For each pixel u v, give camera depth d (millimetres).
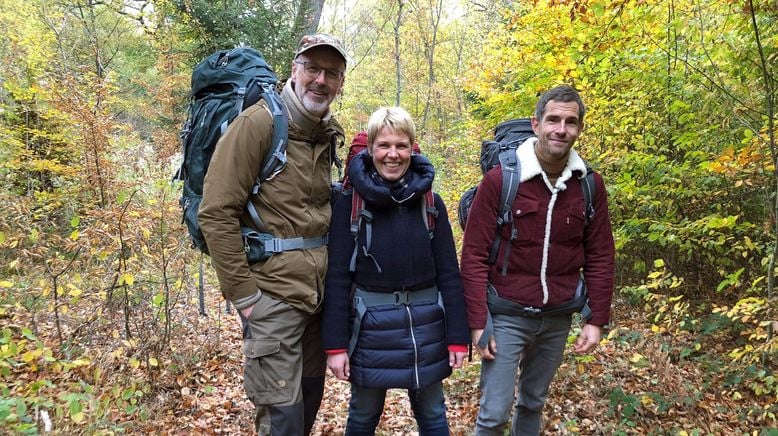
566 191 2383
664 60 4168
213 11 9422
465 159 7828
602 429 3213
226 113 2137
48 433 2535
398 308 2213
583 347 2521
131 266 4062
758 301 3031
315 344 2512
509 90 6594
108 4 10891
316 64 2090
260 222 2123
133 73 11258
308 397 2557
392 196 2145
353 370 2244
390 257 2176
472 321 2338
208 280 7035
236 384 4152
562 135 2238
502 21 8562
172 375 4016
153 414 3434
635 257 4957
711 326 4129
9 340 2820
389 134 2125
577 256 2447
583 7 3830
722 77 3764
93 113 4863
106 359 3555
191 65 9570
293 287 2139
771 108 3215
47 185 6496
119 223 3816
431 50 17688
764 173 3529
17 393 2896
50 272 3756
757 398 3438
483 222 2383
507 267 2400
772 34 3314
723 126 3947
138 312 4367
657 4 3748
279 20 10203
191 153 2219
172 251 4449
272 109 2092
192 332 4945
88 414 2822
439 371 2266
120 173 5410
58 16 9516
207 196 2014
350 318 2254
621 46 4426
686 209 4316
